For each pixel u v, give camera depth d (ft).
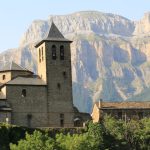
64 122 512.22
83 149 417.08
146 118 532.73
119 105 568.41
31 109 504.84
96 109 568.41
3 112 492.13
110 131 467.93
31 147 385.91
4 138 432.66
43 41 526.57
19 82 508.12
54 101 513.45
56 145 396.98
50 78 517.14
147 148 474.49
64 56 526.98
